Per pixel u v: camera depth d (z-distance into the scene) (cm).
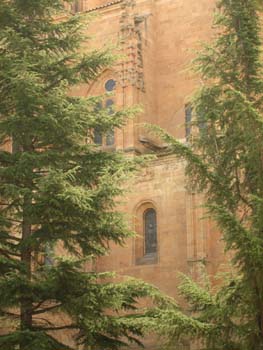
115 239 2681
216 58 2709
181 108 5272
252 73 2652
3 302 2427
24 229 2681
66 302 2461
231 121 2531
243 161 2445
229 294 2248
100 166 2761
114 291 2511
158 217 4519
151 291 2577
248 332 2184
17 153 2667
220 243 4147
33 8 2900
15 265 2469
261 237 2169
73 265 2441
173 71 5381
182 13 5469
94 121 2792
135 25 5184
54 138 2703
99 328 2486
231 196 2417
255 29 2694
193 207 4278
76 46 2992
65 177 2445
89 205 2450
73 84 3002
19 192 2475
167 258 4416
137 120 4941
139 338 4203
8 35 2689
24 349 2339
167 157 4556
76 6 6075
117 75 5044
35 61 2781
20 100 2566
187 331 2223
